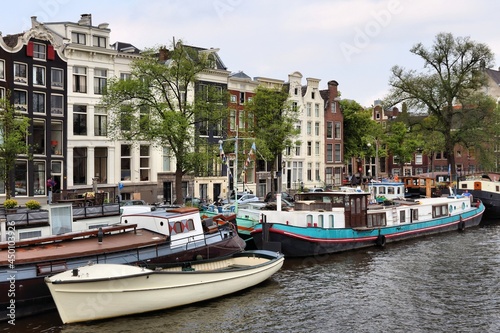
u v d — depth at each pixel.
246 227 28.38
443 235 36.94
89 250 18.67
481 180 46.56
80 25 39.72
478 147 52.84
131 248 19.70
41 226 20.73
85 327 16.92
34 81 36.78
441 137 57.50
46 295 17.58
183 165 34.31
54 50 37.75
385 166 81.00
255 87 52.53
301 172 60.25
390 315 18.86
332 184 63.19
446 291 21.84
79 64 39.34
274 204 32.19
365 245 31.20
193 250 21.59
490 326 17.81
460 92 52.53
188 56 36.22
